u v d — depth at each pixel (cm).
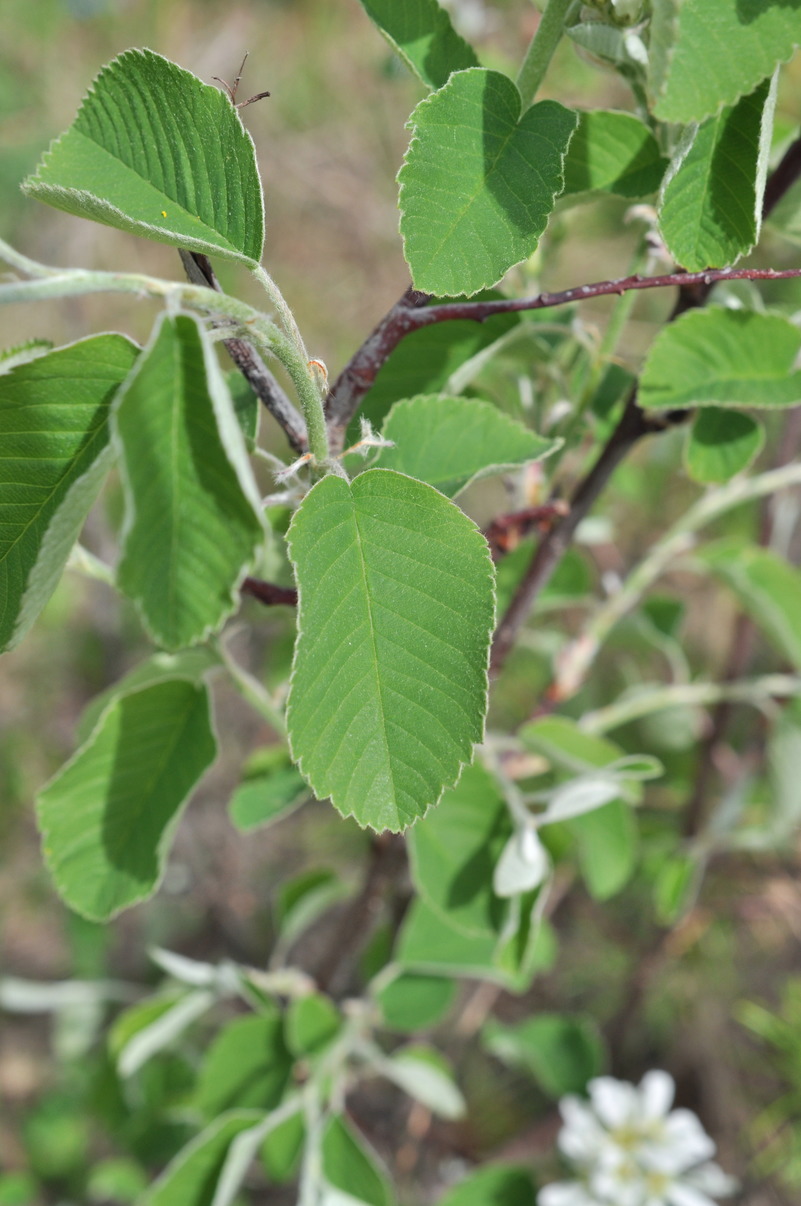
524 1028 57
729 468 35
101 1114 59
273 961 45
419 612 27
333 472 27
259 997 41
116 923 77
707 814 62
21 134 95
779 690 47
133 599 24
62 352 26
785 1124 66
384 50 104
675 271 33
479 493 85
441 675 27
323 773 27
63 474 27
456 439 32
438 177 28
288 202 103
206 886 84
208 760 33
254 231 28
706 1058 69
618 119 31
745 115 28
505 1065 71
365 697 27
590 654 43
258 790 37
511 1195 51
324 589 26
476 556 27
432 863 35
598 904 70
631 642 49
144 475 24
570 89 66
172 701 33
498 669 38
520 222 28
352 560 27
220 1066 42
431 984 44
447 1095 47
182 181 28
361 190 103
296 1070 44
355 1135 40
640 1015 69
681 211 29
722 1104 69
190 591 25
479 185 28
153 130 28
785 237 34
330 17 106
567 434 35
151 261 95
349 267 102
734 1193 67
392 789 27
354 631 27
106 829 33
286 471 27
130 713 33
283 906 46
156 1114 58
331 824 72
